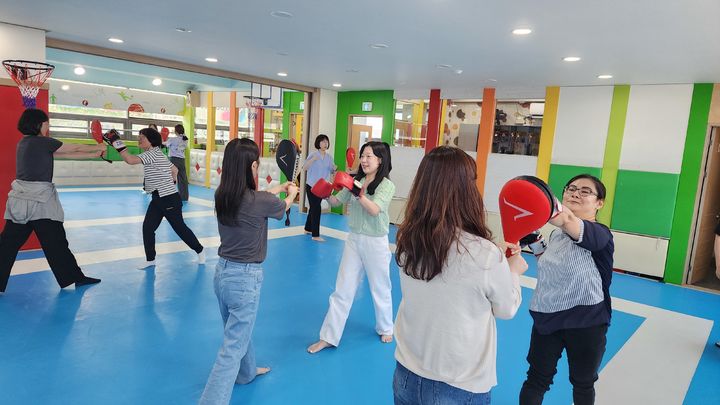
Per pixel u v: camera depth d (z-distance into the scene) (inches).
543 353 82.5
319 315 151.3
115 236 237.8
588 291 77.1
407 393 55.0
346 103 354.9
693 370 131.7
